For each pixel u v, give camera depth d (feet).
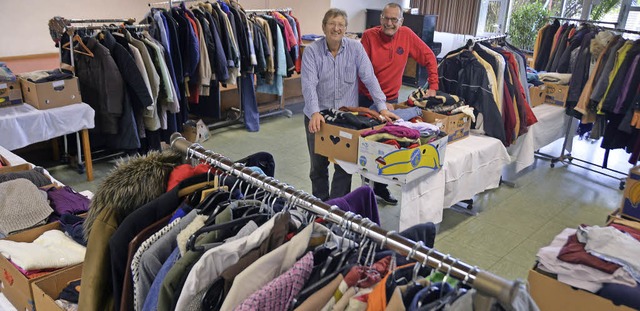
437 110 10.99
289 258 3.81
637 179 8.36
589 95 13.84
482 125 11.59
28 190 7.52
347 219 3.80
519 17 24.23
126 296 4.30
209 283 3.66
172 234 4.25
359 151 8.76
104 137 13.55
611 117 13.93
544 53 17.28
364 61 10.54
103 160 14.52
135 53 12.80
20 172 8.30
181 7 14.78
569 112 14.51
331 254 3.85
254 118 18.03
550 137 14.43
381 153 8.40
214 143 16.67
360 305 3.43
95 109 12.96
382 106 10.34
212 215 4.23
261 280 3.66
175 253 4.02
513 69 11.90
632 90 12.91
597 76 13.60
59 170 13.66
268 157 5.85
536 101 14.56
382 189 12.22
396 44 11.61
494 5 27.20
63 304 5.79
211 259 3.61
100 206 4.58
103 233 4.44
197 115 17.49
